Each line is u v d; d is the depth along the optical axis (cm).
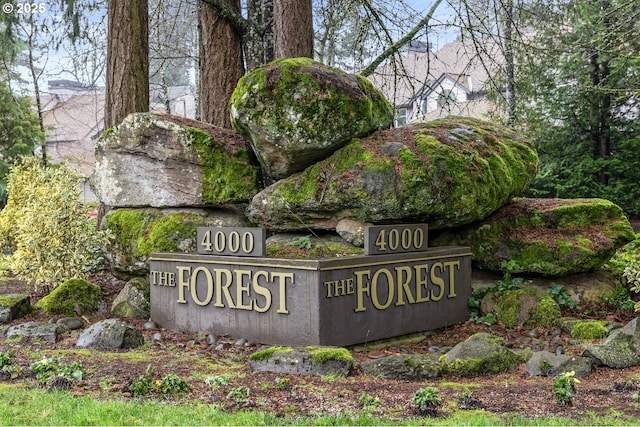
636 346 627
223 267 749
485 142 905
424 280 786
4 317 808
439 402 485
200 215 895
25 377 562
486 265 889
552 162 1705
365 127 793
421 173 764
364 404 488
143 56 1118
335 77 775
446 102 1367
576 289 881
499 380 573
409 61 2867
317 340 671
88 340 700
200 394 515
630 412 471
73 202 938
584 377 580
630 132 1689
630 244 1111
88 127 3603
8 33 1512
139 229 905
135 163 920
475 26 1277
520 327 810
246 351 688
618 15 1442
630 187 1683
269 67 766
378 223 784
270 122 754
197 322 771
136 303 859
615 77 1588
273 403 491
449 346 744
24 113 2384
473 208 810
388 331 742
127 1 1098
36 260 925
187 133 881
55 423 443
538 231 895
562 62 1638
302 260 682
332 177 774
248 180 880
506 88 1734
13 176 1216
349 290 702
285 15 1043
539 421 446
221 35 1216
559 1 1566
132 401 492
